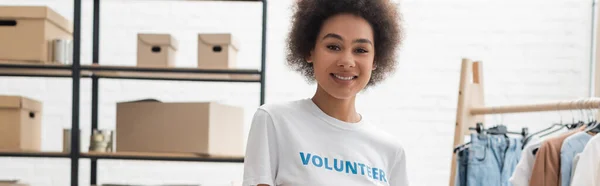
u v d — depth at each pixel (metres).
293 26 1.54
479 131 2.90
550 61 3.96
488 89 3.97
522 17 3.98
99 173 3.87
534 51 3.96
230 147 3.42
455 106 3.96
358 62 1.41
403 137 3.96
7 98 3.26
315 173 1.38
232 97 3.91
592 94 3.90
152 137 3.31
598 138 2.38
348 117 1.47
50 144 3.86
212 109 3.28
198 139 3.27
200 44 3.32
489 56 3.97
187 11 3.90
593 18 3.95
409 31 3.98
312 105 1.45
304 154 1.39
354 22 1.42
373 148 1.49
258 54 3.92
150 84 3.88
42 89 3.86
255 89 3.91
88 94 3.89
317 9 1.45
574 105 2.56
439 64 3.98
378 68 1.58
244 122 3.90
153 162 3.89
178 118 3.29
